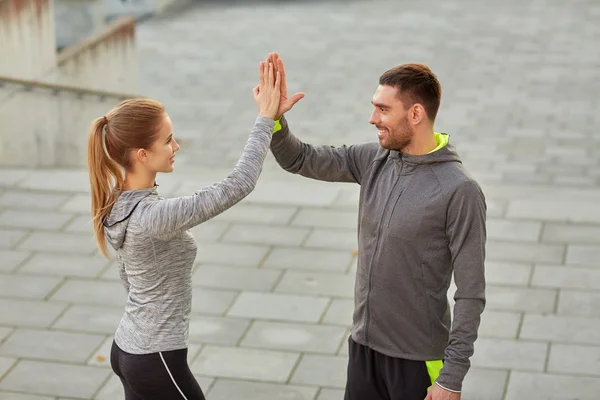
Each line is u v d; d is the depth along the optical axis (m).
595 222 8.77
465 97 21.17
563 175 15.85
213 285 7.73
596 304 7.19
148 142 3.83
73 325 7.12
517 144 17.84
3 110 12.21
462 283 3.91
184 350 4.03
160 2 30.50
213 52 26.00
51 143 13.42
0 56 12.16
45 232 8.95
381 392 4.31
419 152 4.00
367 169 4.25
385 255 4.05
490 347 6.59
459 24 28.33
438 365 4.16
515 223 8.78
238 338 6.87
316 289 7.65
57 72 13.59
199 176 10.88
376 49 25.78
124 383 4.21
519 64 23.81
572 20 28.28
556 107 20.33
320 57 25.09
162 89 22.62
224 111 20.89
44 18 13.11
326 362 6.52
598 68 23.31
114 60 15.68
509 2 31.09
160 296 3.96
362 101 21.20
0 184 10.27
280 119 4.18
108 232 3.94
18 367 6.50
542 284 7.54
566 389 6.07
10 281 7.88
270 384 6.25
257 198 9.69
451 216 3.91
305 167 4.34
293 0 32.31
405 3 31.50
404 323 4.11
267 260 8.22
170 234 3.84
